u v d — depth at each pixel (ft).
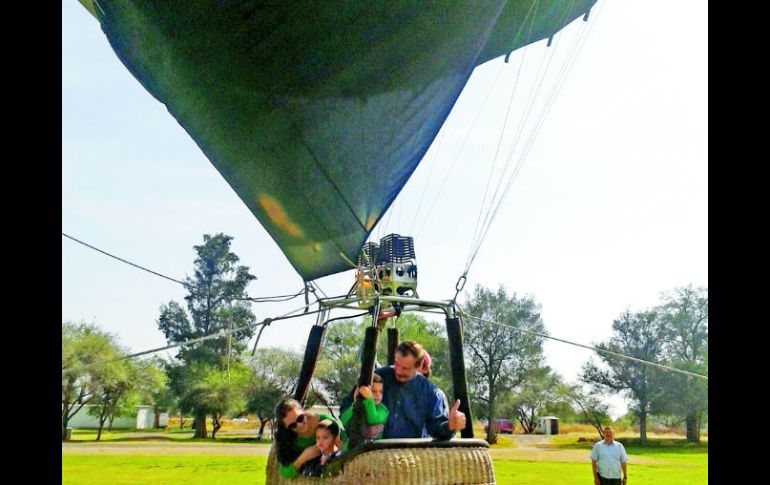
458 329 10.77
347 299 11.19
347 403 10.26
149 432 111.04
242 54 10.17
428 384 10.46
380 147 11.53
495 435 95.76
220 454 72.38
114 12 10.19
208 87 10.85
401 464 8.62
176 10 9.66
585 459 69.00
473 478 8.95
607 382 92.84
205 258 122.83
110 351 95.76
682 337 90.79
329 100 10.87
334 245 12.42
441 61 10.70
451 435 9.32
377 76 10.65
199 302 121.29
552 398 97.40
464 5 10.00
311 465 9.56
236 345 113.19
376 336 9.67
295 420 9.80
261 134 11.43
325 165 11.68
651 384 89.97
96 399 101.76
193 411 106.93
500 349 97.50
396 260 10.96
